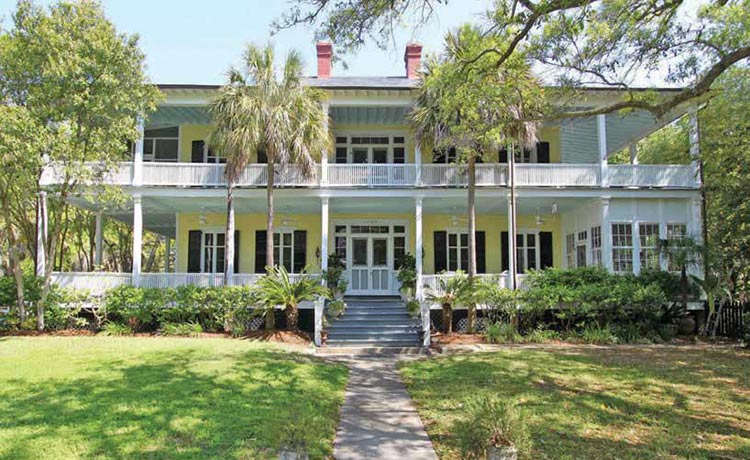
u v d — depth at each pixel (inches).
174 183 661.3
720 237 634.8
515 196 673.6
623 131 753.0
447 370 417.4
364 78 784.3
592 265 679.1
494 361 447.8
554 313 615.2
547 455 217.6
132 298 602.9
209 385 333.1
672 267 661.3
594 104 663.1
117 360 412.2
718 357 468.4
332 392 343.9
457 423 215.2
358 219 806.5
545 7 283.4
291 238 804.6
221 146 590.9
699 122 650.2
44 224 649.6
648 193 667.4
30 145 501.4
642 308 590.9
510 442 190.5
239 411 276.1
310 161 600.7
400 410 304.2
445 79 405.4
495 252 810.8
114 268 1440.7
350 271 796.6
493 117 440.5
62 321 611.2
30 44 527.8
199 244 799.7
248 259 798.5
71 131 544.1
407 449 233.0
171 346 490.9
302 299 612.4
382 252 804.0
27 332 584.4
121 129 565.9
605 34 335.6
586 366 421.4
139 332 607.2
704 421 271.6
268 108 581.3
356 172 676.7
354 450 231.8
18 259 598.5
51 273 606.9
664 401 311.0
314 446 224.4
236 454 212.7
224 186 663.1
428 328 583.5
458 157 538.9
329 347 567.2
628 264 670.5
